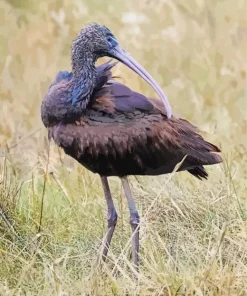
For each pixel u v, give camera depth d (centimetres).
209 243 1165
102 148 1200
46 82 1823
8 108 1723
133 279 1125
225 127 1602
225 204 1279
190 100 1761
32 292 1112
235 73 1839
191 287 1060
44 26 2066
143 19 2089
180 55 1966
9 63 1911
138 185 1359
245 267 1098
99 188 1395
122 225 1275
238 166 1402
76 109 1201
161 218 1283
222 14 2052
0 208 1263
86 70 1212
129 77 1755
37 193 1362
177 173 1403
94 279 1098
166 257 1195
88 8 2166
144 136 1205
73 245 1233
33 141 1567
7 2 2264
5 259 1178
